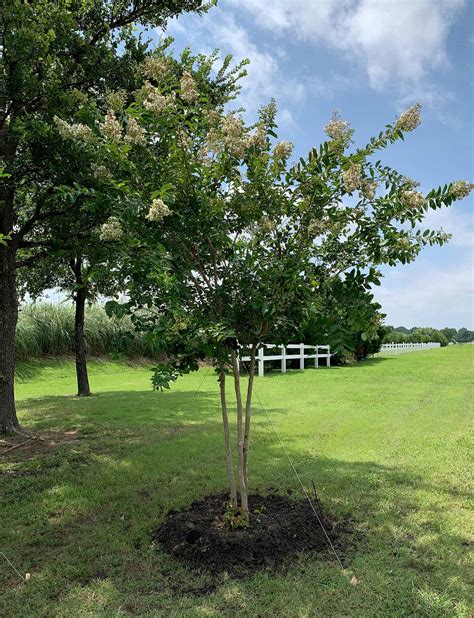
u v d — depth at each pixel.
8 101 5.92
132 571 3.00
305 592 2.73
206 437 6.36
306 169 3.09
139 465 5.12
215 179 3.35
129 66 6.76
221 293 3.24
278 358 14.90
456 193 2.84
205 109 3.49
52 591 2.80
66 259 7.97
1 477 4.81
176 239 3.31
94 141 3.18
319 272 3.22
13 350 6.68
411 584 2.80
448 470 4.82
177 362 3.21
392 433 6.43
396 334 37.31
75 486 4.48
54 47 5.90
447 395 9.80
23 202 7.25
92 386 12.01
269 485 4.42
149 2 7.00
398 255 3.01
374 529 3.51
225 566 2.97
